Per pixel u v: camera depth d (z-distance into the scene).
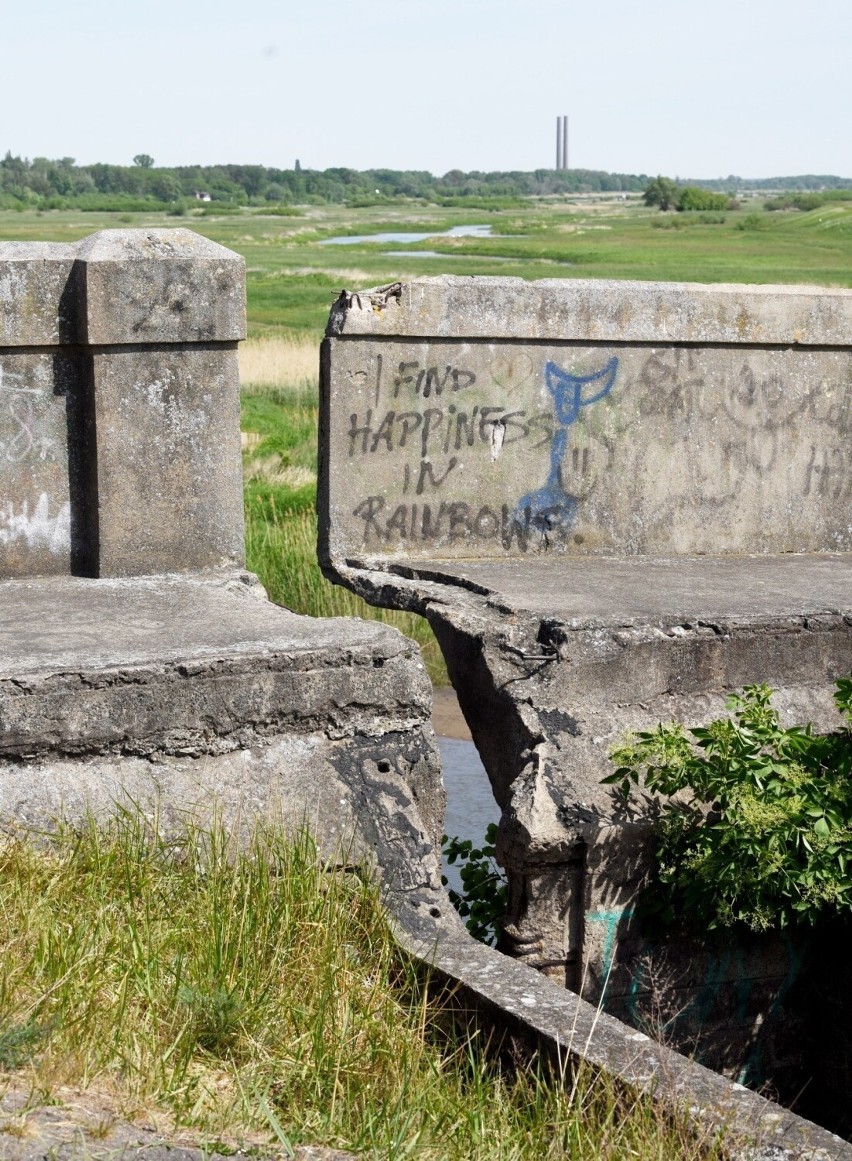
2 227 95.12
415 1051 4.05
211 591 6.09
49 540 6.32
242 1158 3.26
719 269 49.56
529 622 5.80
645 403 7.26
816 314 7.50
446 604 6.11
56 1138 3.09
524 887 5.38
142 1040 3.64
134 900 4.32
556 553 7.21
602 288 7.06
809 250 66.75
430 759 5.18
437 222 126.94
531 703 5.59
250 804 4.82
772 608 6.09
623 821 5.36
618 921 5.43
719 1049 5.65
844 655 6.12
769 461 7.59
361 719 5.09
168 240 6.22
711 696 5.88
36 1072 3.32
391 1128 3.56
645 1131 3.60
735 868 5.12
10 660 4.75
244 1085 3.63
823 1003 5.73
